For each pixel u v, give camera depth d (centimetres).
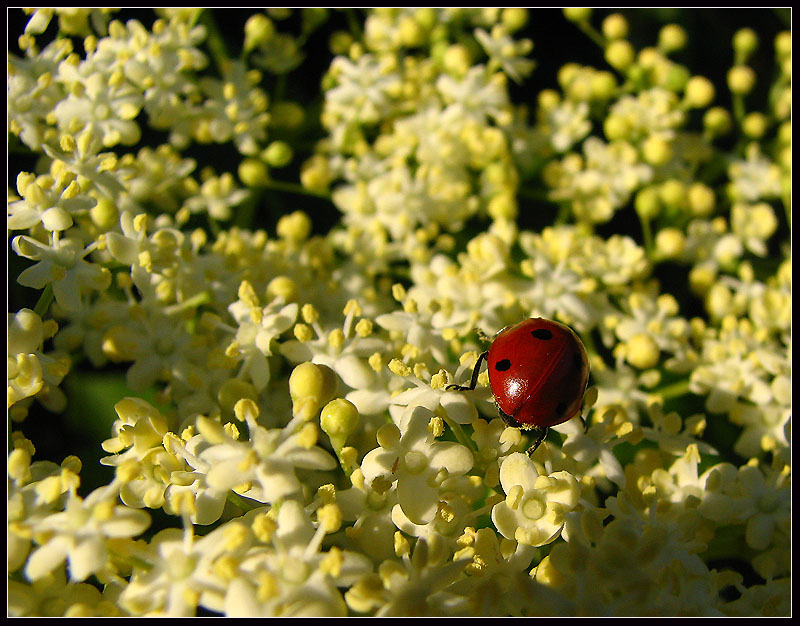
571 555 7
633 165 10
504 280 9
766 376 9
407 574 7
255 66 10
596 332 10
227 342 8
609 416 8
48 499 7
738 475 8
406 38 10
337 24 11
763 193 10
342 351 8
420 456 7
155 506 7
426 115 10
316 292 9
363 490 7
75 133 9
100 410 8
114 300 9
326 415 7
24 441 7
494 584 7
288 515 7
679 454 8
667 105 10
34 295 8
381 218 10
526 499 7
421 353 8
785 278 9
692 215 10
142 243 8
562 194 10
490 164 10
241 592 6
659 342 9
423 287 9
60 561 7
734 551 8
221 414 8
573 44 11
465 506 7
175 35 9
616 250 10
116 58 9
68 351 8
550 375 7
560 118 10
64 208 8
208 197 10
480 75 10
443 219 10
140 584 7
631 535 7
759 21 11
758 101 11
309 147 10
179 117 9
